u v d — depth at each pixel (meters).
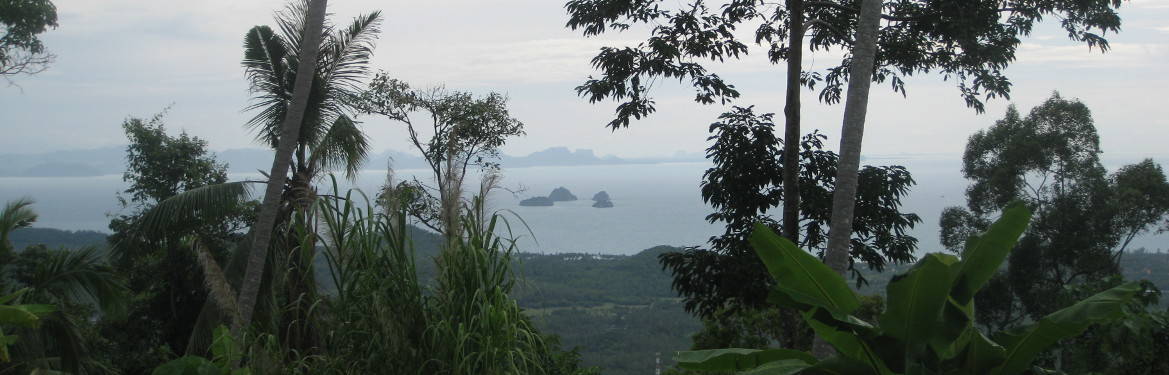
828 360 3.35
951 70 11.75
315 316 4.88
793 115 10.73
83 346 8.07
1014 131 26.27
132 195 18.06
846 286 3.46
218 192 9.62
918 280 3.21
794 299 3.40
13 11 14.56
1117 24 10.07
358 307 4.64
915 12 11.08
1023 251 24.55
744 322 12.96
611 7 11.08
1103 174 24.73
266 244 8.21
